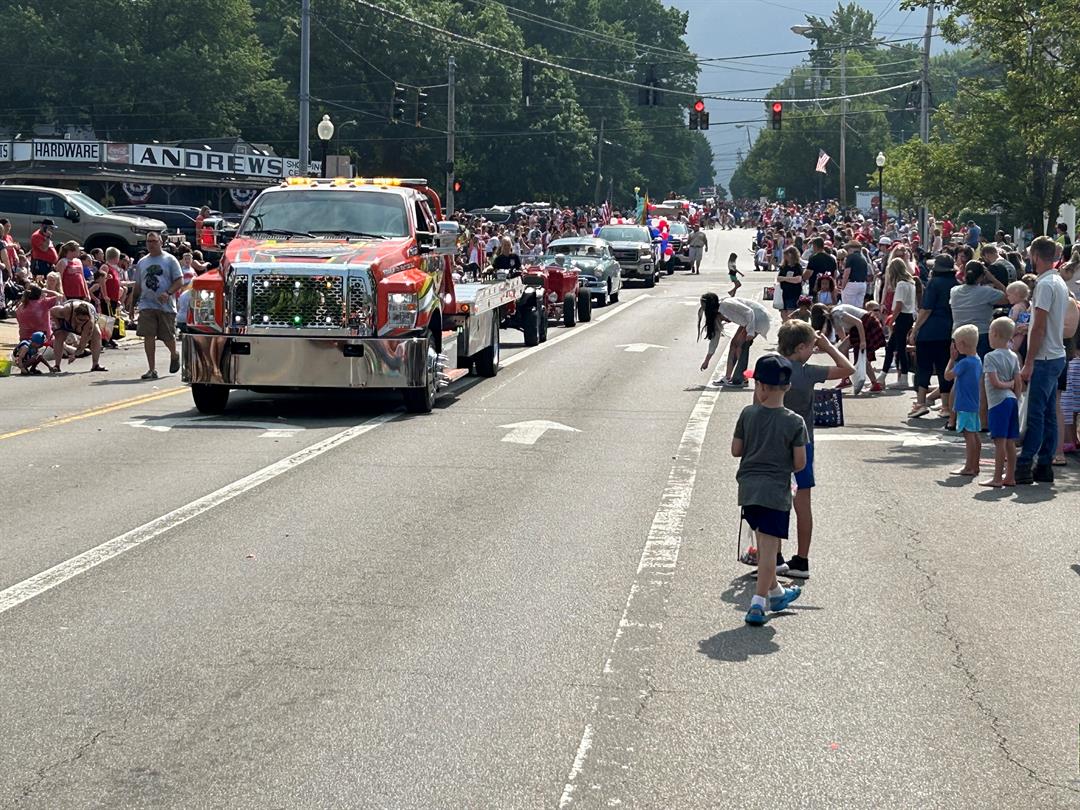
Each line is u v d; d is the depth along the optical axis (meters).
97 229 40.22
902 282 20.94
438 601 8.77
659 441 15.76
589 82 122.75
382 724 6.54
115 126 89.00
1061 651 7.80
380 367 17.48
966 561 9.95
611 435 16.22
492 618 8.39
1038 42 23.31
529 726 6.53
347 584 9.17
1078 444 14.98
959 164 44.34
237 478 13.09
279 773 5.94
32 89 89.50
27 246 40.38
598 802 5.66
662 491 12.62
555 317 34.81
